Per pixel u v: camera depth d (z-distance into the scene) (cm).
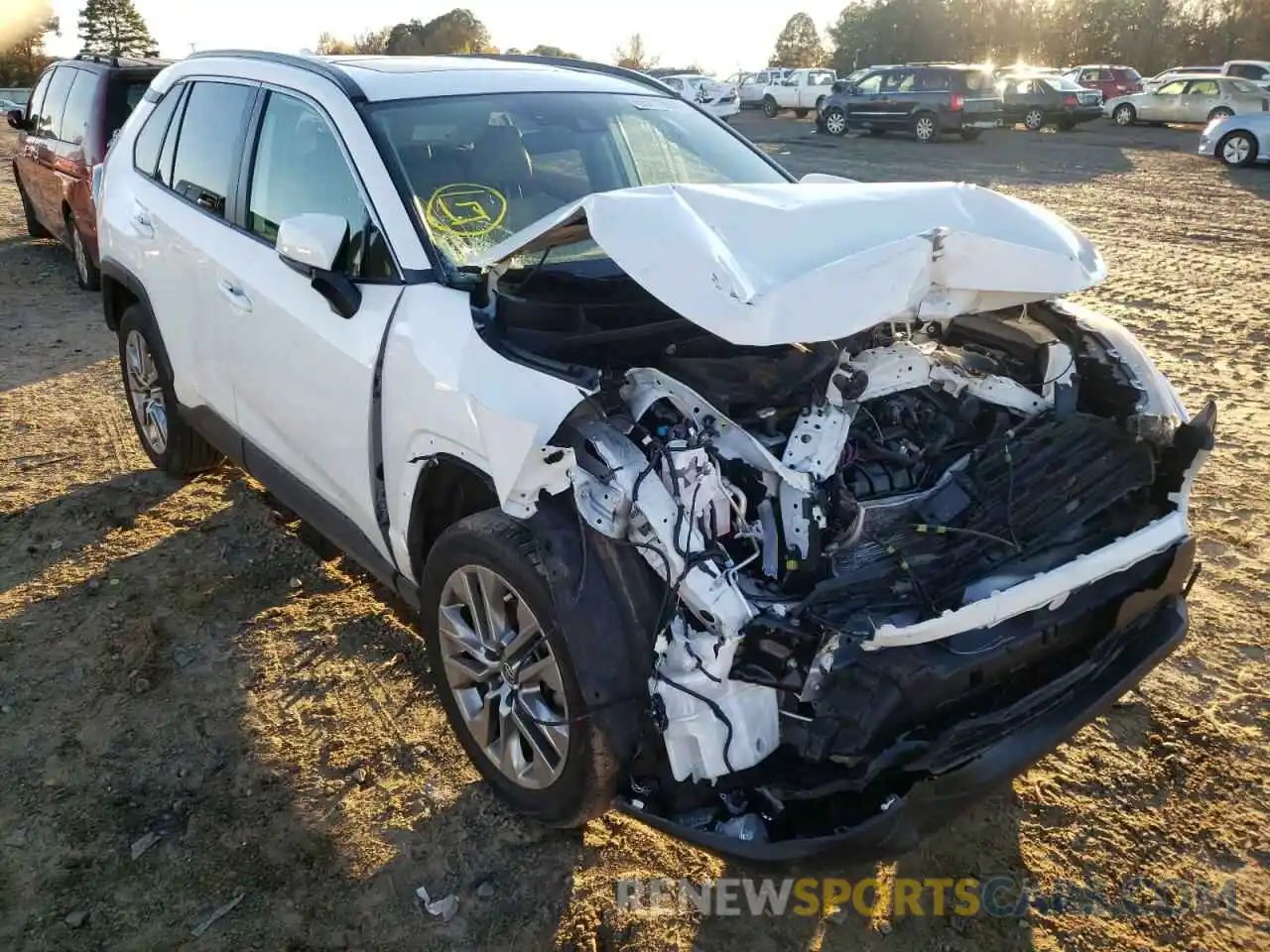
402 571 310
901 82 2388
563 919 251
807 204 263
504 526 253
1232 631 365
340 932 247
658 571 229
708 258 235
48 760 301
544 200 333
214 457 475
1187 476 275
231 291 361
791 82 3219
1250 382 624
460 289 286
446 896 257
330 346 309
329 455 323
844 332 230
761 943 245
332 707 325
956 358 308
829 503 250
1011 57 6012
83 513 448
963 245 250
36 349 687
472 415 251
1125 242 1102
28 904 252
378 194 307
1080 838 276
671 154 377
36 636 359
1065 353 309
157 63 834
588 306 285
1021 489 268
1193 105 2720
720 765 223
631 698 234
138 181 449
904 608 231
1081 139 2470
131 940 243
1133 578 263
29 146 948
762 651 220
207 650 353
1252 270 958
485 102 354
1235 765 300
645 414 243
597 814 252
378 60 376
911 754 222
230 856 268
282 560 412
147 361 464
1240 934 247
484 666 271
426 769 300
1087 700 244
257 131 369
